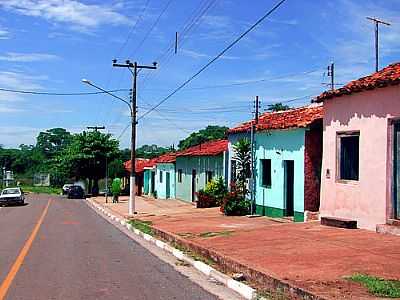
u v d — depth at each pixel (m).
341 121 15.41
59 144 125.50
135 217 26.59
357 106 14.72
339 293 7.76
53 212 33.62
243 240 14.12
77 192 57.16
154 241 17.05
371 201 14.11
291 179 20.55
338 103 15.57
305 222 16.83
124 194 61.53
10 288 9.42
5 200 41.84
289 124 19.77
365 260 10.20
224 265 11.37
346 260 10.27
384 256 10.54
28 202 47.94
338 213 15.53
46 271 11.26
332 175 15.82
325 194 16.16
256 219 21.05
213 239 14.91
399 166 13.27
